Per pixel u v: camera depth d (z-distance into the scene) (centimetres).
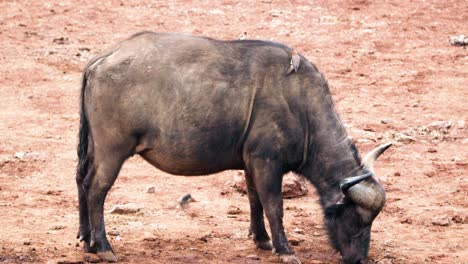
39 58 5603
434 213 3150
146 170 3712
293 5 6819
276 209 2542
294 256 2564
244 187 3388
